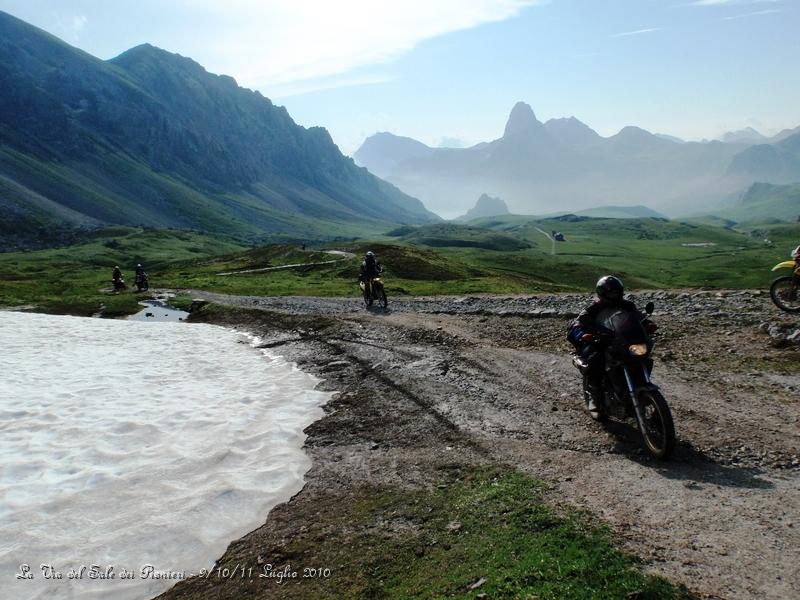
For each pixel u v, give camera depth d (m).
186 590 6.72
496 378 13.97
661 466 8.16
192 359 20.69
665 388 11.66
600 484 7.68
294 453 10.61
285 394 14.88
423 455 9.86
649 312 9.32
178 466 10.16
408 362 16.47
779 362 12.41
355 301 33.97
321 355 19.31
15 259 185.75
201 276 74.44
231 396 14.93
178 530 7.94
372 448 10.52
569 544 6.10
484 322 21.14
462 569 6.12
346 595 6.15
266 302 36.44
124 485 9.43
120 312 38.16
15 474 10.03
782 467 7.80
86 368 19.25
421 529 7.23
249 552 7.33
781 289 16.36
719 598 4.96
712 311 17.41
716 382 11.72
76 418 13.16
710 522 6.34
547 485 7.84
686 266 193.88
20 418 13.27
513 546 6.30
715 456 8.33
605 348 9.63
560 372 13.77
